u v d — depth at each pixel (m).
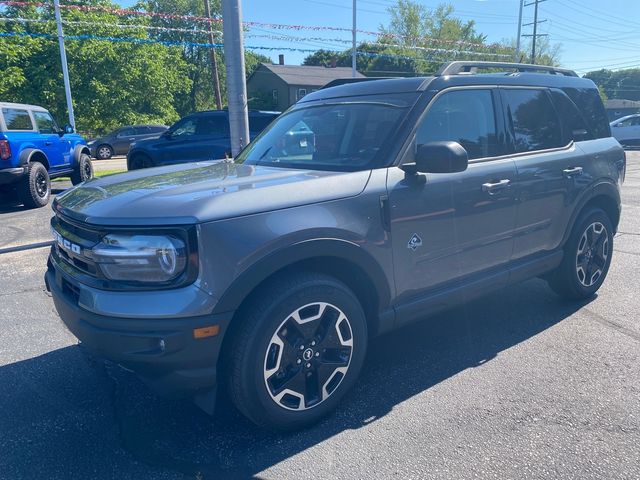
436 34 53.91
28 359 3.69
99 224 2.43
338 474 2.46
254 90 50.88
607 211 4.71
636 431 2.73
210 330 2.38
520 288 5.04
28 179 9.58
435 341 3.91
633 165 16.67
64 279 2.79
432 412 2.96
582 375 3.33
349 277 2.98
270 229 2.51
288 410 2.73
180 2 48.22
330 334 2.81
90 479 2.46
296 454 2.62
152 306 2.33
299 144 3.60
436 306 3.33
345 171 3.05
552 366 3.46
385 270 2.97
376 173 2.98
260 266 2.47
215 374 2.47
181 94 53.12
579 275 4.43
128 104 31.05
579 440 2.66
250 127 11.95
